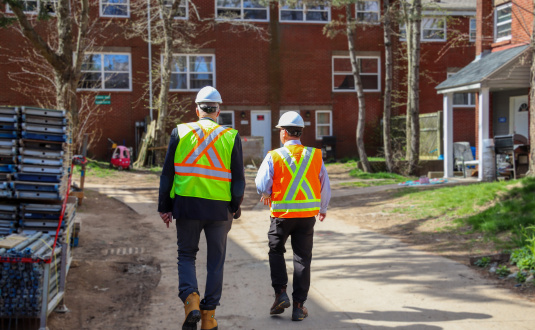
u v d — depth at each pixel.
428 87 26.06
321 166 5.12
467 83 16.05
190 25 23.25
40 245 4.81
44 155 5.71
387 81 20.80
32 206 5.88
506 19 17.45
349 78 25.67
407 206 11.13
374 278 6.12
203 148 4.46
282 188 4.95
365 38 25.56
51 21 21.27
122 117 23.00
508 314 4.83
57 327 4.73
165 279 6.33
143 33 22.95
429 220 9.45
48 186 5.75
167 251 7.77
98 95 22.53
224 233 4.59
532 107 11.84
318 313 5.03
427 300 5.29
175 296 5.71
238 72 24.34
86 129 21.59
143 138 22.44
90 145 22.45
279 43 24.67
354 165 22.48
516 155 15.23
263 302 5.42
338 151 25.53
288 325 4.74
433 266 6.53
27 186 5.71
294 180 4.95
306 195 4.94
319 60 25.16
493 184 11.12
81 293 5.74
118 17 22.72
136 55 23.06
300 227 4.96
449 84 17.14
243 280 6.22
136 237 8.70
